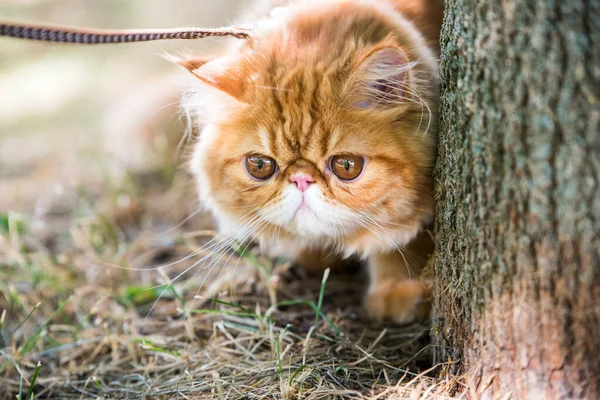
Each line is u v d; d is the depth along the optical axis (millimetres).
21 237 625
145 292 544
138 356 490
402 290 501
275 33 470
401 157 446
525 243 374
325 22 471
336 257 542
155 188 721
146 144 774
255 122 453
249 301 529
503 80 369
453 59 400
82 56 1287
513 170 372
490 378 390
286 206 455
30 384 450
